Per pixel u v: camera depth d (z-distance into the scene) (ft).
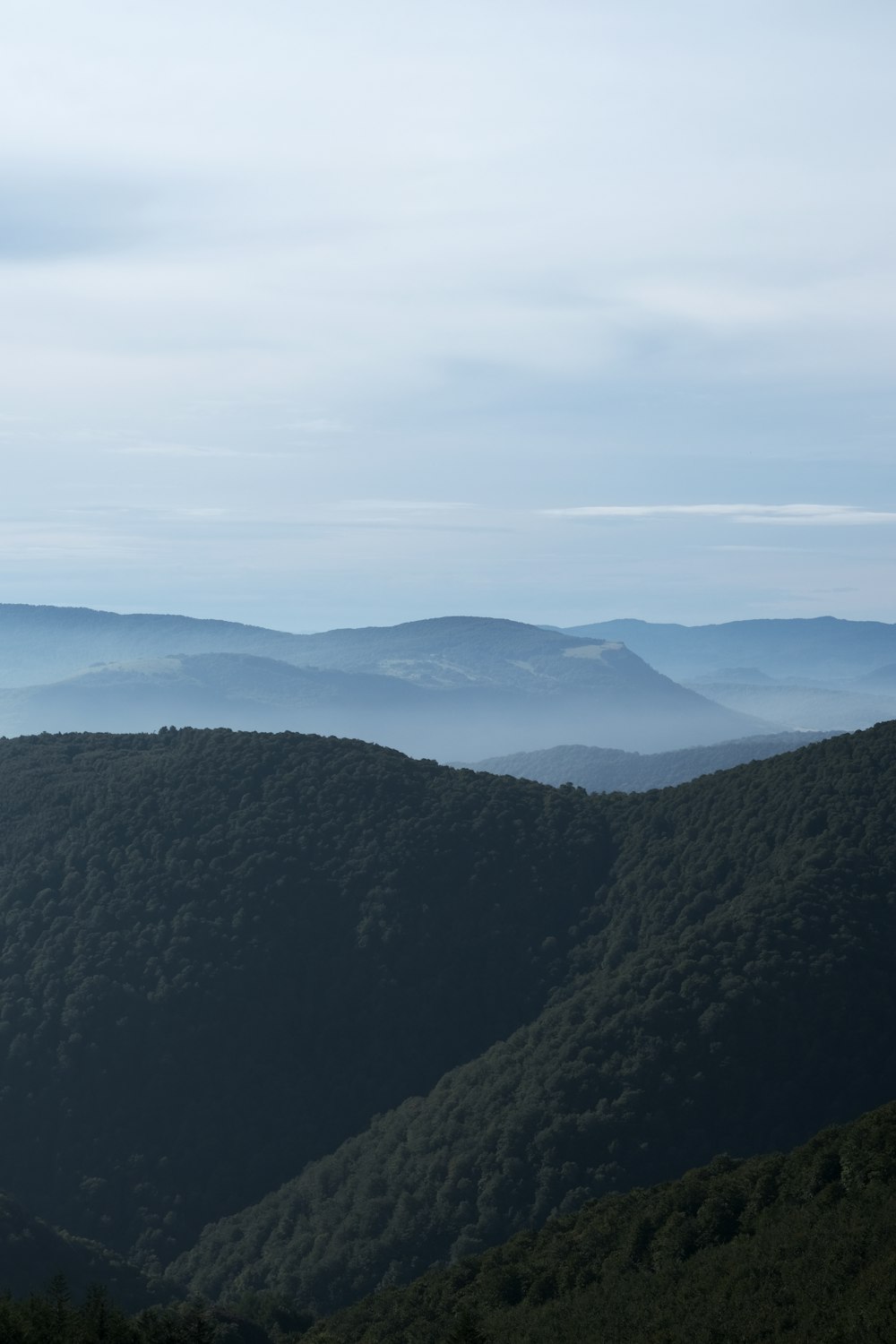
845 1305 142.72
